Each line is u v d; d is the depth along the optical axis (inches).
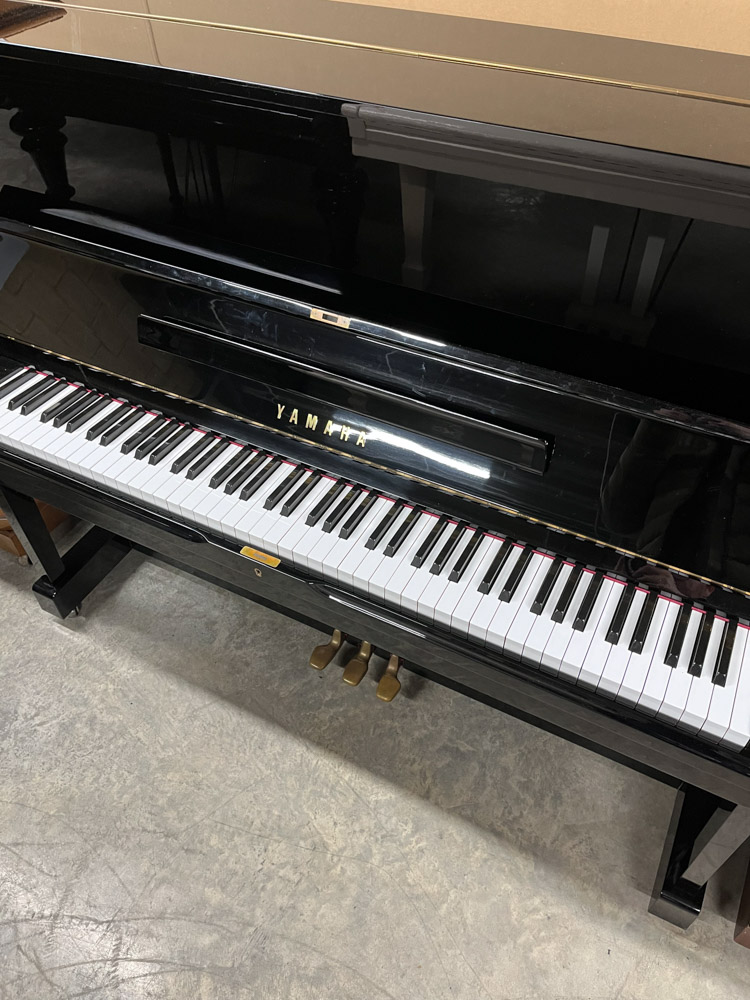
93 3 60.4
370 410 47.8
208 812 67.9
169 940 59.9
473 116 40.2
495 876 64.1
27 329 59.2
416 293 47.5
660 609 44.3
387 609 48.7
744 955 59.4
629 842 66.4
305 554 48.9
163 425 57.2
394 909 62.0
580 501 43.8
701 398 39.9
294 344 48.3
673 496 41.0
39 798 68.6
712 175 35.0
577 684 44.1
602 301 42.3
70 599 82.4
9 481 63.8
